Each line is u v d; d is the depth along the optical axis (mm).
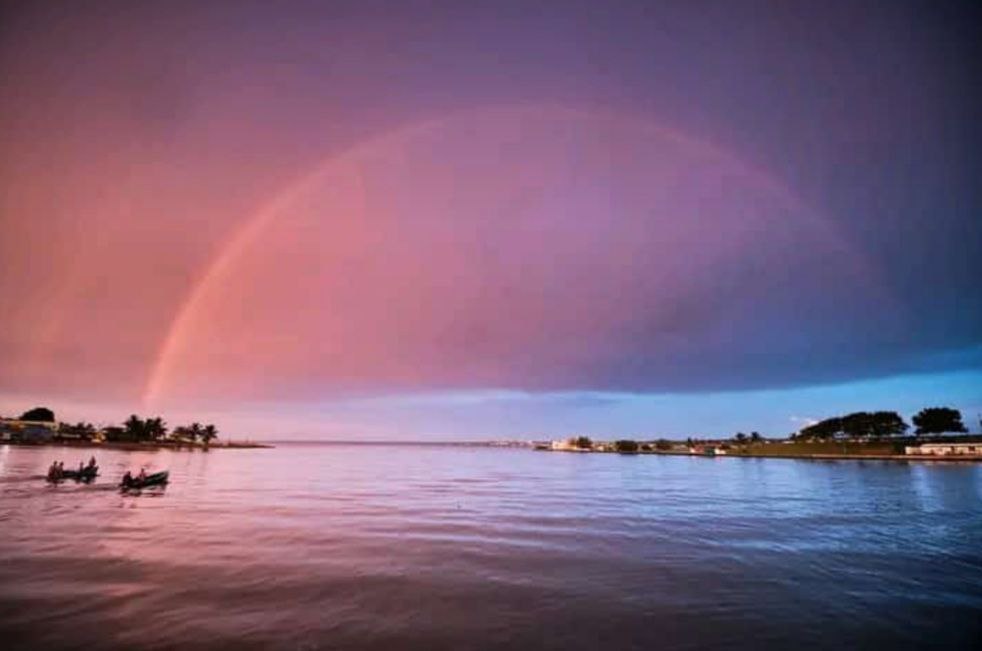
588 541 30094
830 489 62812
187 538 29672
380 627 16297
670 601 19031
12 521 34594
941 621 17094
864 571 23375
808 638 15703
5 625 16047
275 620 16766
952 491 58719
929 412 174750
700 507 46594
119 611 17359
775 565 24484
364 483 73188
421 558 25406
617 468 123188
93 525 33438
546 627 16469
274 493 56688
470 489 65000
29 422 177750
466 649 14781
